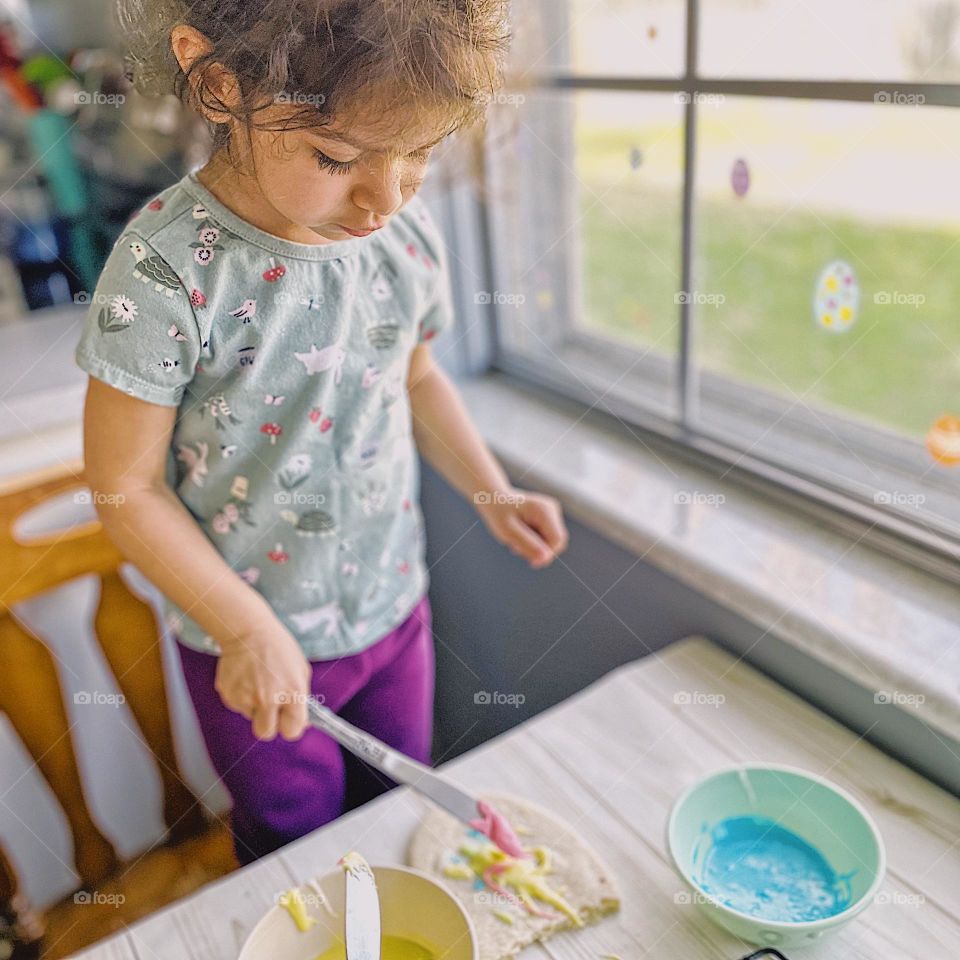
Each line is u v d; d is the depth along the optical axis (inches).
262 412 28.9
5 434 41.6
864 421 35.2
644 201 40.1
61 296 51.1
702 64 35.1
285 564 32.0
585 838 26.8
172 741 46.6
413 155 22.9
